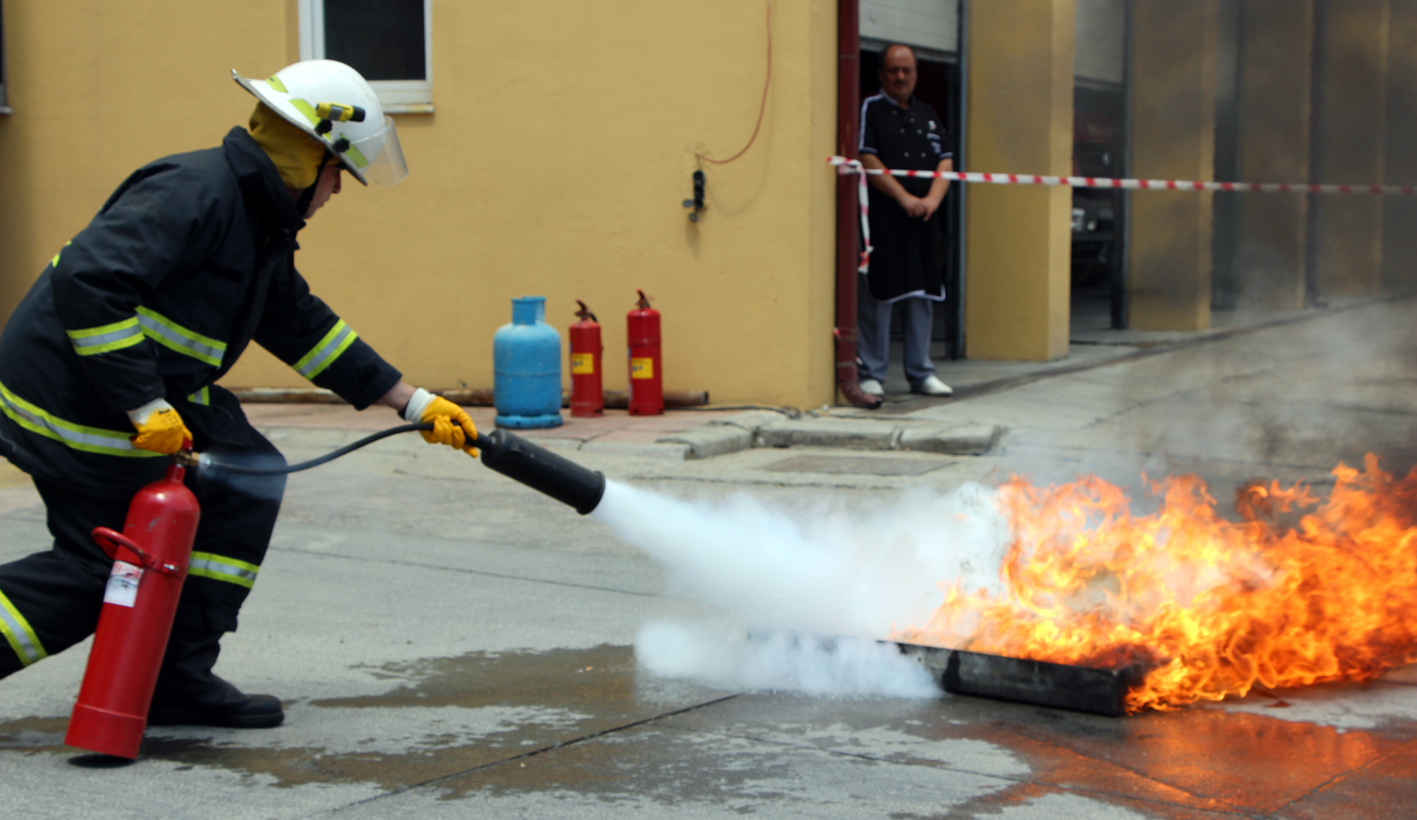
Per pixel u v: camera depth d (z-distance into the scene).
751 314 8.04
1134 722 3.21
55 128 9.05
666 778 2.85
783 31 7.80
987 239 10.60
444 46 8.47
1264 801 2.71
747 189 7.96
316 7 8.73
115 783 2.80
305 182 2.99
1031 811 2.66
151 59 8.88
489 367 8.63
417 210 8.64
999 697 3.38
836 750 3.02
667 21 8.03
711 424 7.47
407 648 3.89
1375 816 2.63
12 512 5.79
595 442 7.05
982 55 10.41
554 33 8.27
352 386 3.32
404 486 6.34
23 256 9.20
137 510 2.86
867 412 8.01
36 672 3.66
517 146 8.41
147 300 2.85
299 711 3.32
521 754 3.00
